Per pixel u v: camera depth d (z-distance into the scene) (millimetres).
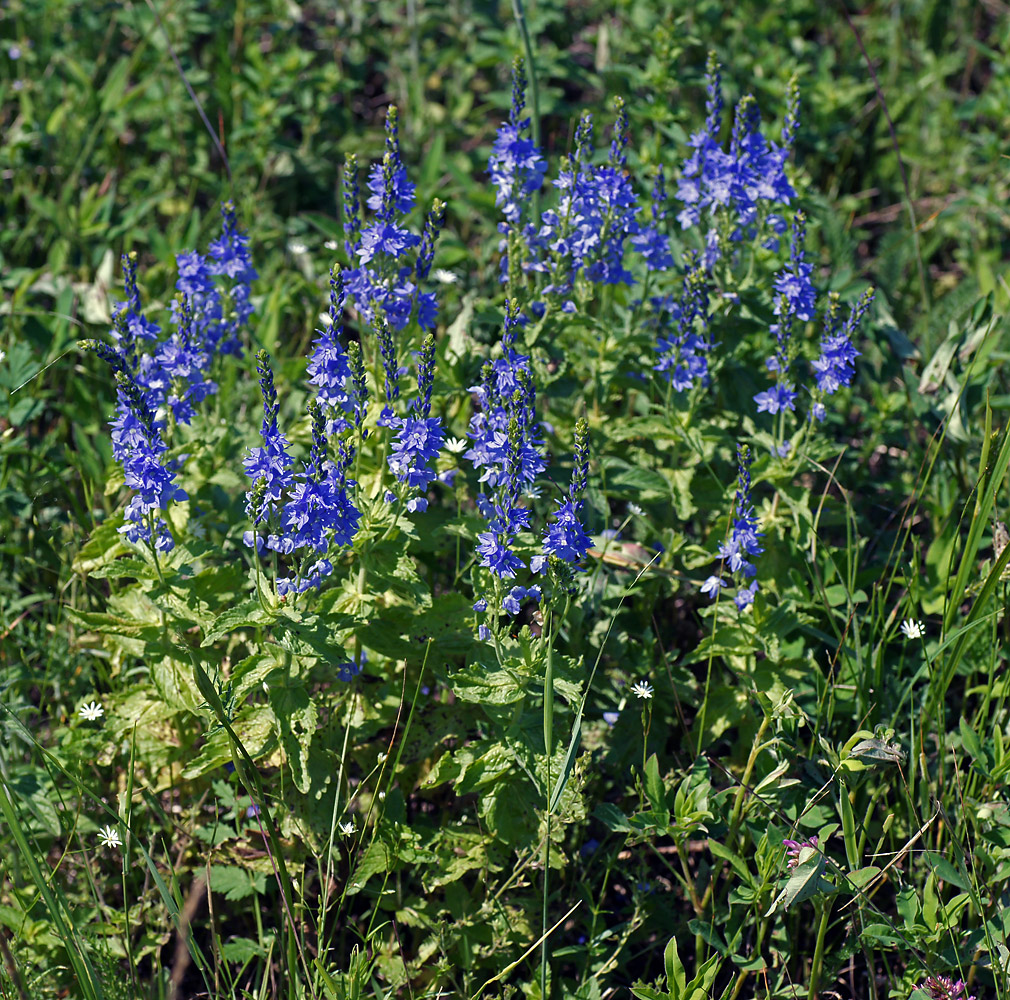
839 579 2371
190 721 2334
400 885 2291
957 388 2463
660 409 2412
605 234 2393
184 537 2328
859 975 2299
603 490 2387
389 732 2322
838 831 2301
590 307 2518
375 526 2273
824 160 2918
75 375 2564
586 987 2252
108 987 2229
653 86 2654
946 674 2291
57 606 2434
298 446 2375
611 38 3020
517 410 2234
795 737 2299
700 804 2242
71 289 2557
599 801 2348
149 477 2242
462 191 2721
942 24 3156
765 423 2449
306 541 2230
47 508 2480
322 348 2271
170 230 2715
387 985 2297
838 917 2287
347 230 2354
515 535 2232
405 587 2285
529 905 2283
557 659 2252
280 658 2266
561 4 2949
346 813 2299
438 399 2367
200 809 2342
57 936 2254
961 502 2463
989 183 2795
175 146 2805
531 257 2422
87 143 2799
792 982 2281
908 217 2771
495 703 2244
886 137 2959
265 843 2283
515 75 2375
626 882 2332
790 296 2357
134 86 3020
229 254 2395
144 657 2289
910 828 2293
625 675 2357
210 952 2299
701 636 2424
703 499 2408
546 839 2211
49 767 2311
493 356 2385
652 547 2398
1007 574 2309
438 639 2297
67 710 2385
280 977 2252
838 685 2334
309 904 2303
